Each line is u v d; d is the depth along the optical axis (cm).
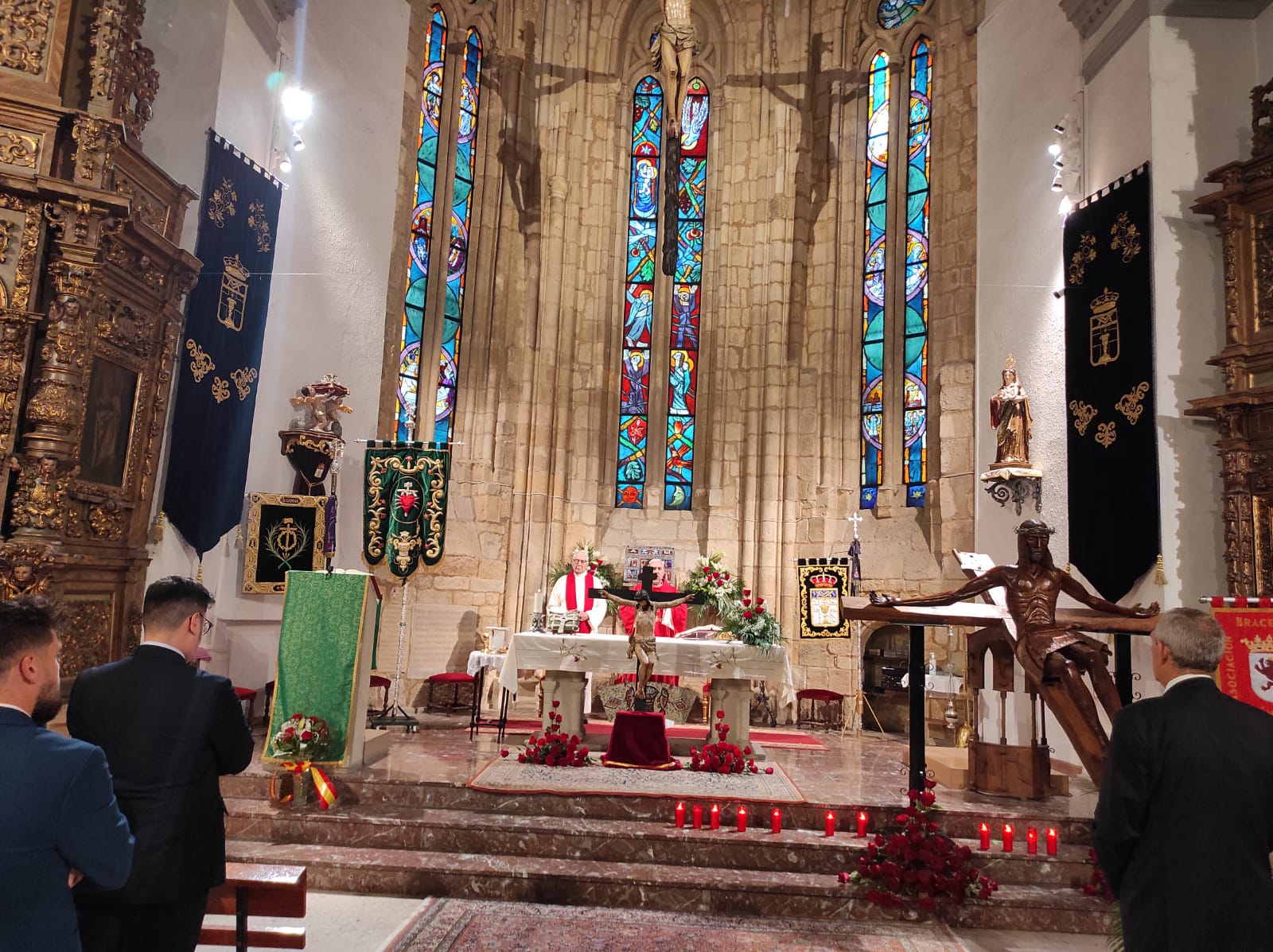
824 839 647
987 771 756
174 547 849
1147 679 810
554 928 539
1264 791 293
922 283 1328
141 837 296
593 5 1468
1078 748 633
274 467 987
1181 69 863
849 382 1371
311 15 1052
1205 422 817
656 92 1509
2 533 640
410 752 836
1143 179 859
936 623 677
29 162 668
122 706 311
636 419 1456
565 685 873
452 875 595
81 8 721
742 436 1395
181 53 880
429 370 1306
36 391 661
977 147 1216
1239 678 558
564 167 1416
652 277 1484
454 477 1307
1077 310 935
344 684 729
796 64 1428
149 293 789
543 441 1354
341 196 1099
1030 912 577
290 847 632
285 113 995
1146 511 820
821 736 1141
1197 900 283
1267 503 763
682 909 586
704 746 852
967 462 1190
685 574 1377
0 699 234
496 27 1409
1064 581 682
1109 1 932
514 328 1384
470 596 1284
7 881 215
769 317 1379
